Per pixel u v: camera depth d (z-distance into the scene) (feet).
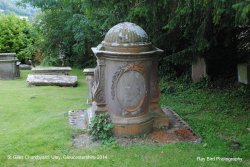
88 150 19.65
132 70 21.13
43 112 28.99
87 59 60.54
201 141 20.90
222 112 27.40
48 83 42.06
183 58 35.12
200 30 27.71
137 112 21.61
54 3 54.60
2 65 48.62
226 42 33.50
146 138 21.38
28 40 68.18
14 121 26.66
